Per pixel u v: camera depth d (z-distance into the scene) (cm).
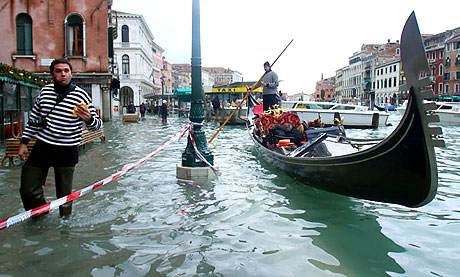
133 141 1130
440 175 634
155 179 582
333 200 479
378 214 425
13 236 343
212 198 477
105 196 479
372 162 390
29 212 303
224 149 962
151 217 401
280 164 606
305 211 432
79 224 376
